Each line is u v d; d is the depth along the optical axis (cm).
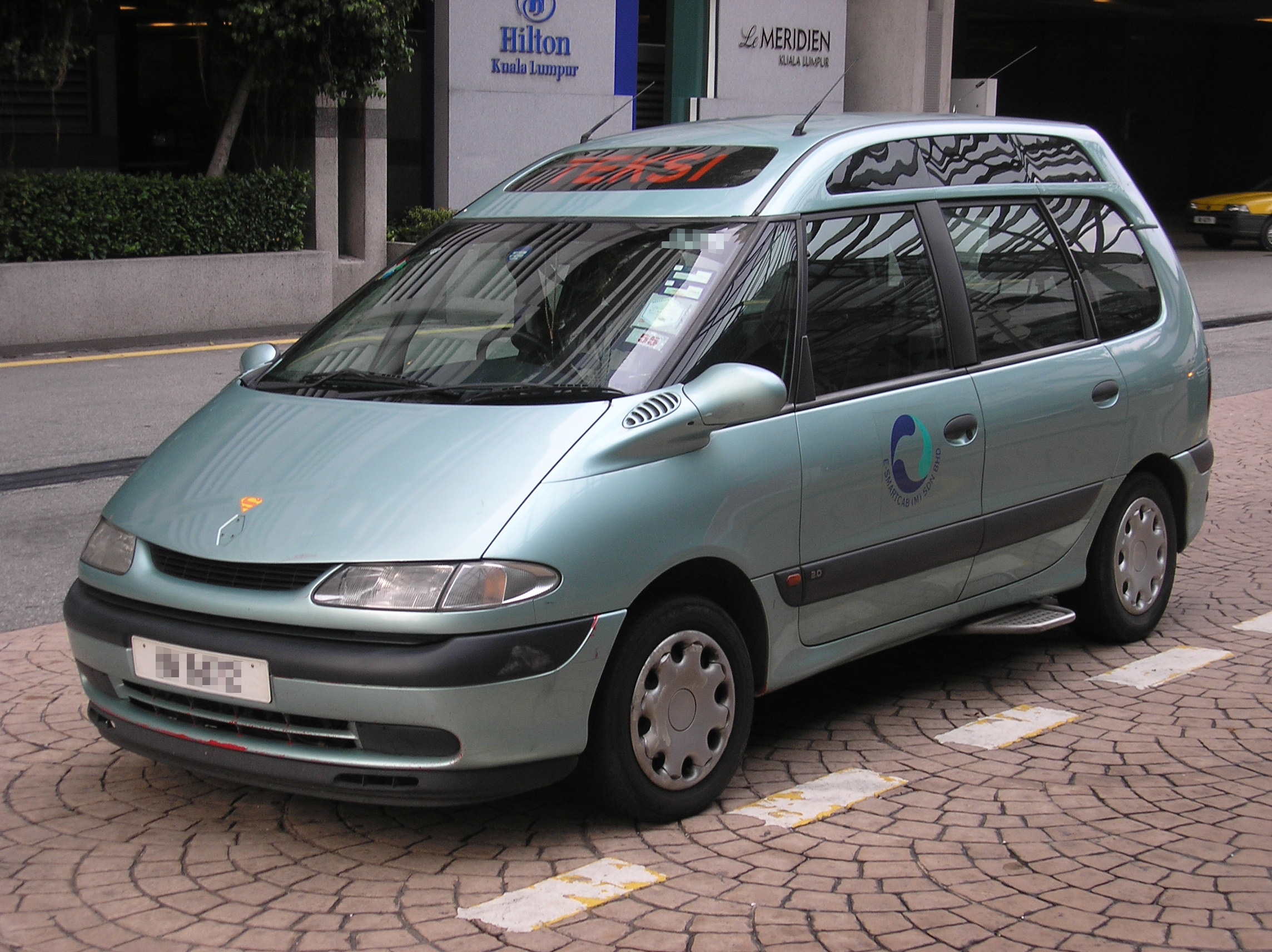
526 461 391
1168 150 4194
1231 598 661
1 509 809
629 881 380
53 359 1375
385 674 363
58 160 1714
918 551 481
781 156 482
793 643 450
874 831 413
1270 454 988
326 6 1541
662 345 429
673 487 406
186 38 1736
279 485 404
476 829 416
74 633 418
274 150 1756
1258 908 363
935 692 539
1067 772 457
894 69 2511
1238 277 2369
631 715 400
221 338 1535
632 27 2066
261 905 369
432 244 520
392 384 444
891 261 489
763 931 353
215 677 383
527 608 372
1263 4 3644
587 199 499
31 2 1466
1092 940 347
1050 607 546
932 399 486
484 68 1916
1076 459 544
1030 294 540
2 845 407
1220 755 471
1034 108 4156
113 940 351
